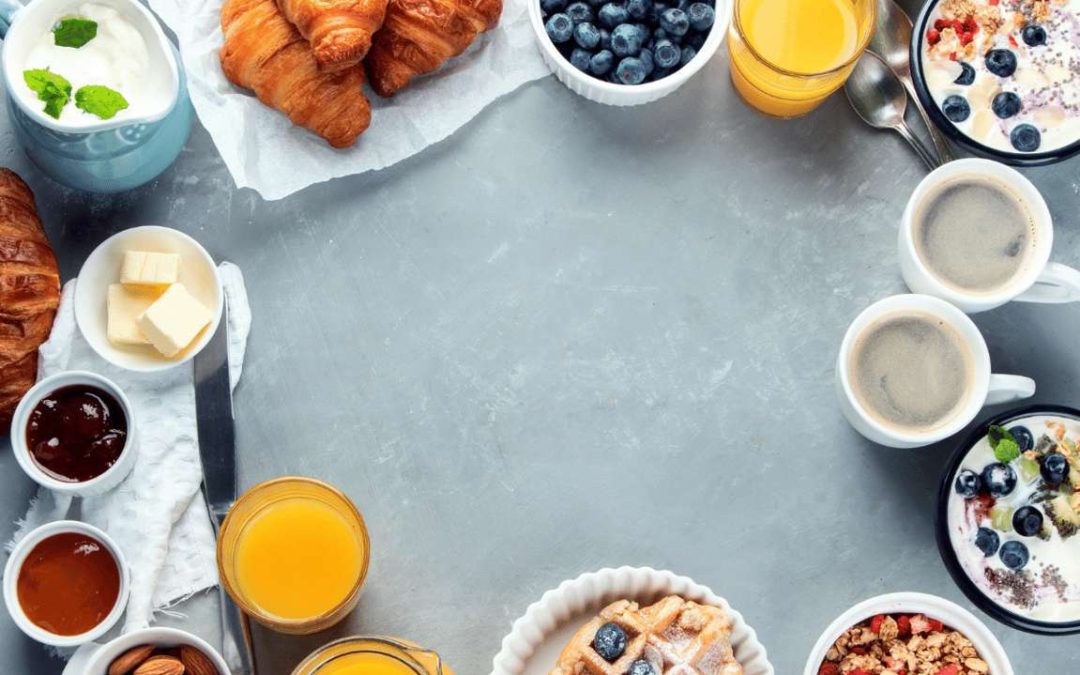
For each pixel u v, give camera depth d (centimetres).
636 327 161
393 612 155
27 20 143
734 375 160
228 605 152
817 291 161
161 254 152
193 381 157
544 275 161
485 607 156
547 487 158
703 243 162
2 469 155
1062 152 156
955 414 153
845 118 164
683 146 163
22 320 150
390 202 162
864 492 158
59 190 161
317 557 150
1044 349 162
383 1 150
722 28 156
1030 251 156
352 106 155
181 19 157
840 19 156
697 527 157
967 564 154
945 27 161
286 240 161
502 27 162
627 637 139
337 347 160
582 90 160
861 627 149
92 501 154
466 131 163
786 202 163
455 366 160
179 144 154
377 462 158
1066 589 153
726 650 138
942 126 158
